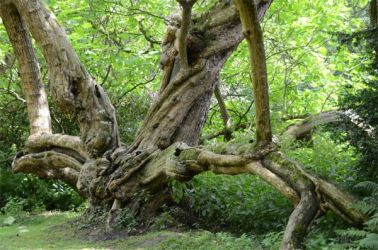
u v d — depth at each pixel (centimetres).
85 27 1189
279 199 698
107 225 782
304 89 1424
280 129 993
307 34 1330
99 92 888
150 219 784
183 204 802
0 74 1400
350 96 591
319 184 544
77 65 883
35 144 1031
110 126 877
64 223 873
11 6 974
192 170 718
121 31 1304
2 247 698
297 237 518
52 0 1175
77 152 952
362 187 553
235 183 787
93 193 835
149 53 1160
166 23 1169
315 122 898
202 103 849
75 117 892
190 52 825
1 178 1216
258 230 704
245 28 544
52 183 1222
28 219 970
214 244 617
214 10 850
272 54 1284
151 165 785
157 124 823
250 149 613
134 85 1369
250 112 1299
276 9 1289
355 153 624
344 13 1365
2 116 1409
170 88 826
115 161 823
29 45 1030
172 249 624
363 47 634
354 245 484
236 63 1388
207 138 1153
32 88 1054
